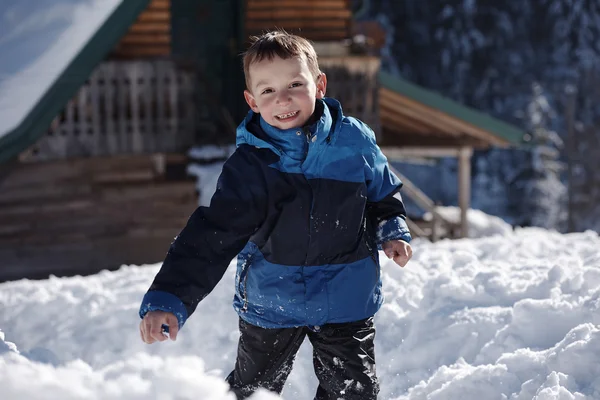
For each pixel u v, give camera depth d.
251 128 2.90
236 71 16.66
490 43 48.06
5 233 12.33
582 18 47.84
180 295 2.63
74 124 12.98
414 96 15.37
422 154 16.06
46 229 12.49
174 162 13.88
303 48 2.87
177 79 13.56
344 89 14.53
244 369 3.03
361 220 2.96
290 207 2.84
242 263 2.97
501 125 15.61
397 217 3.07
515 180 38.75
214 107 15.60
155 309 2.59
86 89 12.98
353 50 15.33
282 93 2.80
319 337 2.97
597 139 42.19
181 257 2.70
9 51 12.80
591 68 46.78
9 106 11.72
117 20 12.23
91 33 12.07
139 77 13.27
